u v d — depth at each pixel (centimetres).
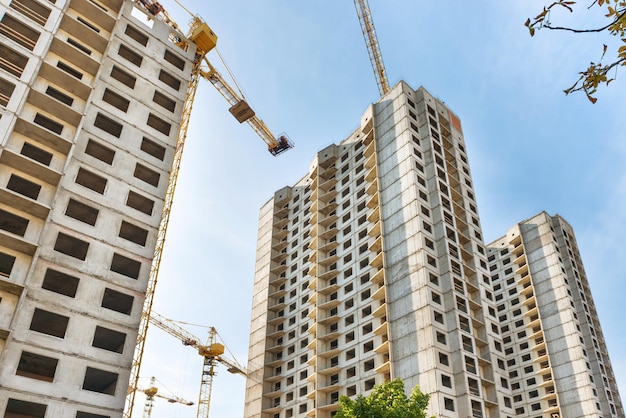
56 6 4978
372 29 11494
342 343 7119
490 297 6994
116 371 3972
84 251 4422
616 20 670
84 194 4491
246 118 9881
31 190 4316
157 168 5134
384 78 11600
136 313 4294
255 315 9188
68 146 4450
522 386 8994
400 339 6175
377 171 7725
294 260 9175
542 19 691
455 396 5575
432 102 8500
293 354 8031
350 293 7356
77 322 3953
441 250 6619
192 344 10706
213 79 9094
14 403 3547
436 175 7225
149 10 7712
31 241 4016
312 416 6969
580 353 8538
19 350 3612
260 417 7775
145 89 5488
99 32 5444
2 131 4091
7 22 4609
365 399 3650
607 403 8319
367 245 7506
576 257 10669
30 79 4438
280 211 10112
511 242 10688
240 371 11150
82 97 4884
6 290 3734
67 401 3644
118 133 5097
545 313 9381
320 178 9181
